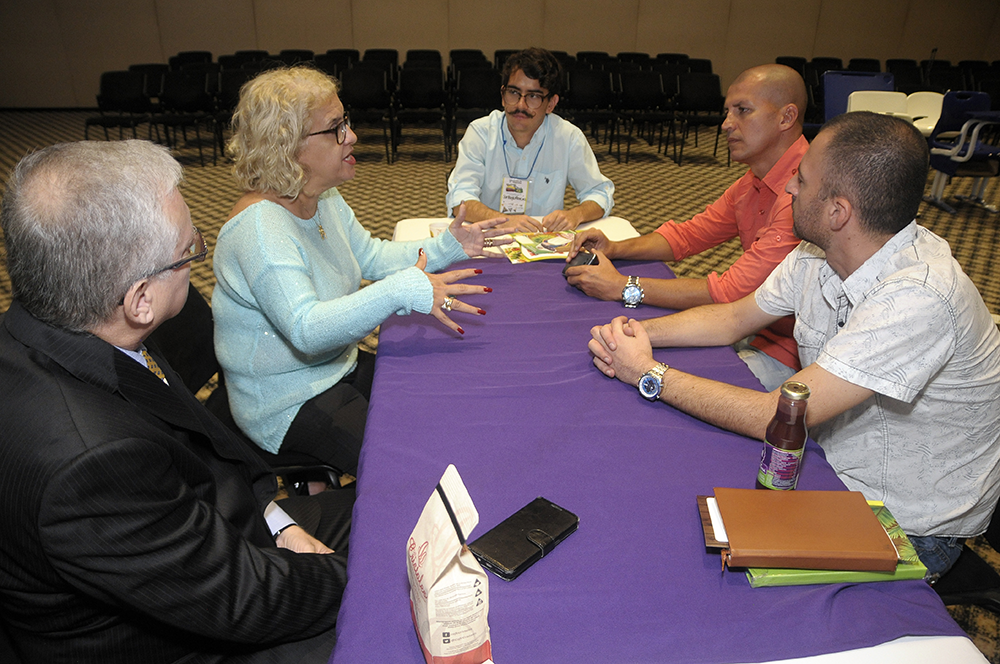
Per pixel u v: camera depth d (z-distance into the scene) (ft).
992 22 34.35
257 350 5.33
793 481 3.40
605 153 26.21
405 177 22.02
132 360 3.08
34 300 2.80
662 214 18.12
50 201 2.68
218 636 2.96
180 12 31.94
